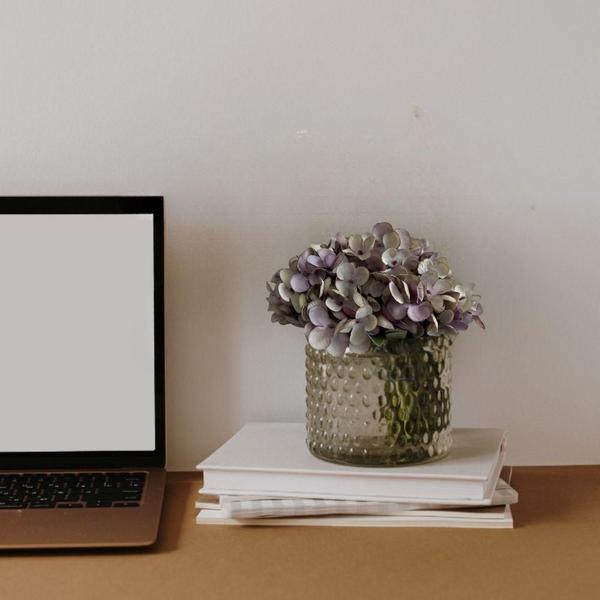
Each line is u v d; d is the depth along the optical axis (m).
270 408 1.19
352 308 0.96
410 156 1.16
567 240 1.17
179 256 1.17
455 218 1.17
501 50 1.15
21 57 1.15
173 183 1.17
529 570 0.85
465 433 1.12
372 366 0.97
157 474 1.09
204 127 1.16
